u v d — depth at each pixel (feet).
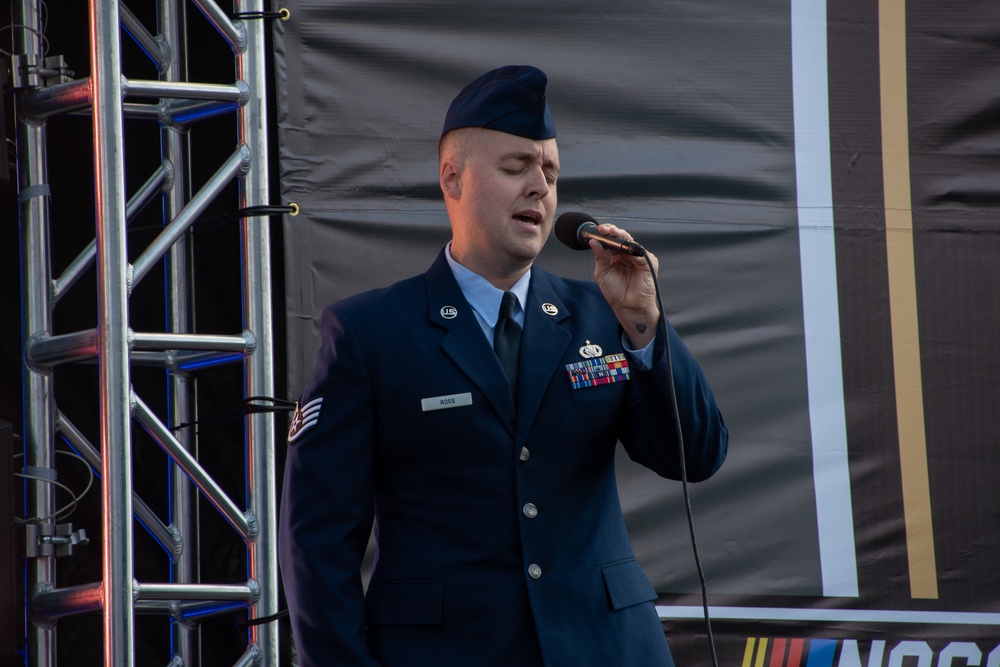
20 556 29.22
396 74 34.99
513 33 35.91
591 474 20.02
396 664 18.81
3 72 28.91
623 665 18.95
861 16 37.40
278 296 35.53
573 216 20.08
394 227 34.35
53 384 28.76
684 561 34.22
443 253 21.59
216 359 31.24
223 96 29.73
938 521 35.14
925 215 36.68
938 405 35.76
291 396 33.12
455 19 35.60
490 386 19.58
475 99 20.30
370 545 33.22
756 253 35.99
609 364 20.47
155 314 35.24
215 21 30.07
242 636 34.53
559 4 36.27
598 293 21.89
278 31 34.30
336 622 18.84
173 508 31.42
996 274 36.58
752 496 34.73
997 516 35.35
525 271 21.12
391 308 20.58
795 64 37.01
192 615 29.81
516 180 19.86
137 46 35.78
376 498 20.83
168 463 33.96
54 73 28.99
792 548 34.63
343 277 33.88
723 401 35.17
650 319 19.08
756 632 34.14
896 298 36.19
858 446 35.32
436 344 20.07
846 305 35.96
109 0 27.09
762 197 36.32
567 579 19.10
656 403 19.12
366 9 35.01
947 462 35.45
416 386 19.67
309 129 34.22
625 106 36.24
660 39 36.65
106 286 26.63
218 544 34.91
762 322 35.70
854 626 34.42
